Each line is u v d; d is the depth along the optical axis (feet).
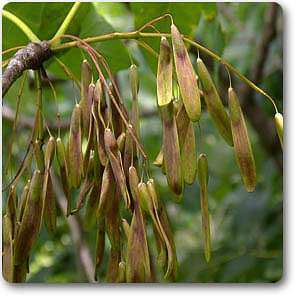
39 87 0.96
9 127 1.81
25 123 1.81
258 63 1.85
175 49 0.85
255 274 1.96
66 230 2.28
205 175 0.89
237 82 1.90
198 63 0.88
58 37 0.97
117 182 0.86
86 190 0.91
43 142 0.94
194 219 3.03
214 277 2.00
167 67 0.86
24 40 1.29
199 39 1.67
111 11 1.67
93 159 0.90
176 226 2.80
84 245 1.93
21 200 0.92
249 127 2.31
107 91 0.89
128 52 1.26
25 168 0.96
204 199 0.89
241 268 1.97
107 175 0.87
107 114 0.90
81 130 0.91
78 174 0.90
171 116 0.86
